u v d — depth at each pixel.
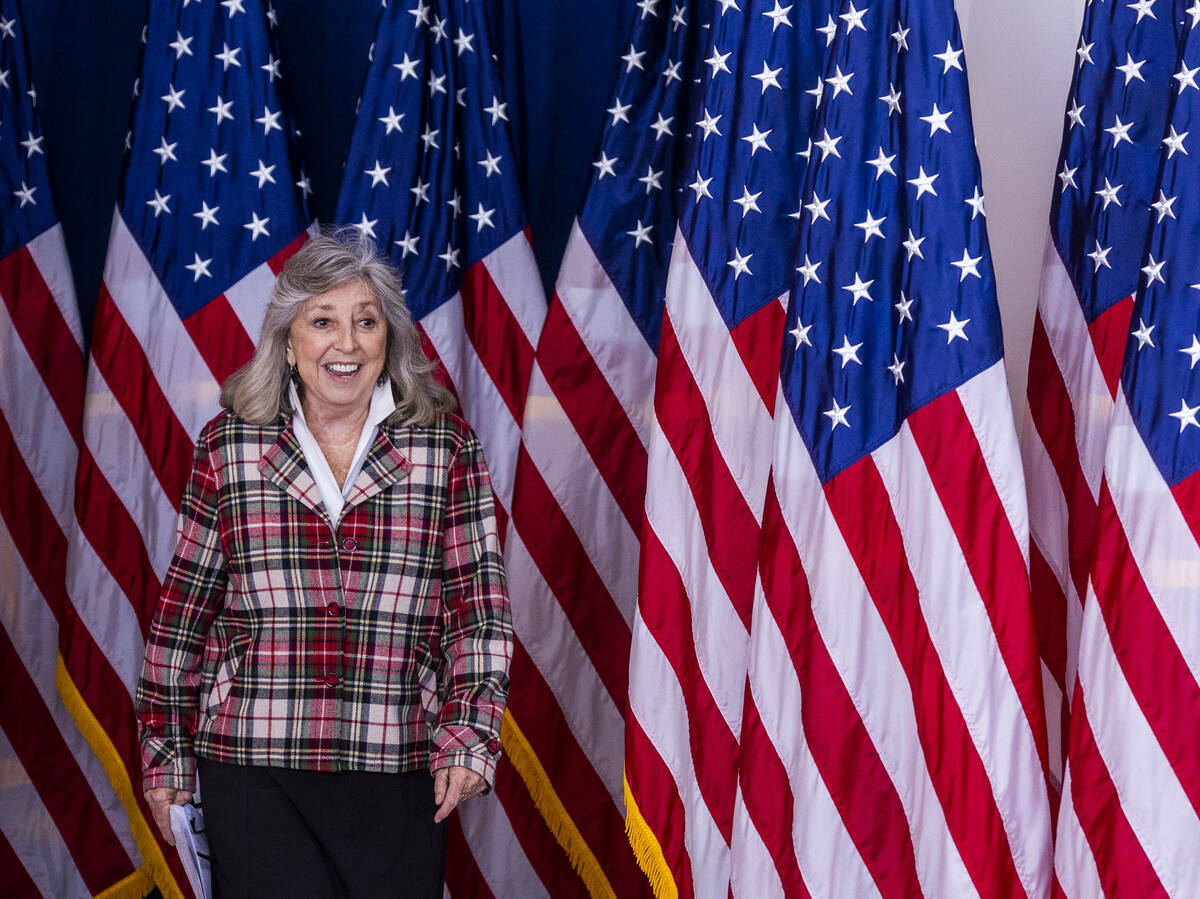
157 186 7.18
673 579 6.48
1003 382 5.93
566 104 7.79
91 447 7.16
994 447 5.92
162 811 5.30
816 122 6.20
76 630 7.16
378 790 5.20
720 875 6.38
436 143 7.19
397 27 7.14
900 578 5.99
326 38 7.84
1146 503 5.65
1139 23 6.32
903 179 6.05
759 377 6.46
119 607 7.19
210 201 7.18
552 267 7.86
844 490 6.01
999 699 5.86
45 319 7.39
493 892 7.35
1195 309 5.61
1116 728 5.64
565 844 7.10
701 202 6.50
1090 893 5.65
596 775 7.13
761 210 6.48
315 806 5.17
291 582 5.17
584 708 7.11
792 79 6.50
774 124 6.48
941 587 5.92
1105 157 6.39
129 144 7.23
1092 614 5.74
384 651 5.20
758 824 6.14
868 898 5.96
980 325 5.95
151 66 7.23
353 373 5.24
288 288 5.30
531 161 7.82
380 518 5.25
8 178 7.32
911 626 5.98
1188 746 5.55
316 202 7.89
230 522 5.23
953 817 5.85
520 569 7.04
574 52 7.78
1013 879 5.83
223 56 7.21
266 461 5.23
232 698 5.20
